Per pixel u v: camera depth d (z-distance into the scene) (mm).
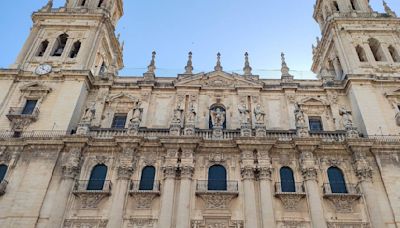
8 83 38000
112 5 50312
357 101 36344
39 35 43594
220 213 29000
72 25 44375
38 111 35656
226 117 36906
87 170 31781
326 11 49625
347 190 30453
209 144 32531
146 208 29406
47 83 38438
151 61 42500
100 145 32719
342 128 35719
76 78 38438
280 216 28969
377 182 30484
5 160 31922
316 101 38281
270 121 36719
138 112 35344
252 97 38344
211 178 31344
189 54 43281
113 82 39781
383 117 35156
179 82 39375
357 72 39688
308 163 31266
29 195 29609
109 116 37219
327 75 41344
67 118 34969
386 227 27844
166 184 30109
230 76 40375
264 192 29500
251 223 27828
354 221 28656
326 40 48094
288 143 32438
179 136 32281
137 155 32531
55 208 28781
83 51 41562
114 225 27922
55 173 31109
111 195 30031
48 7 46094
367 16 45531
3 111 35969
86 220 28781
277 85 39469
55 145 32469
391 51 43344
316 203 29062
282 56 43031
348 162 32094
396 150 32031
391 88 38156
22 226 27922
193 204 29500
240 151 32312
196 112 37250
